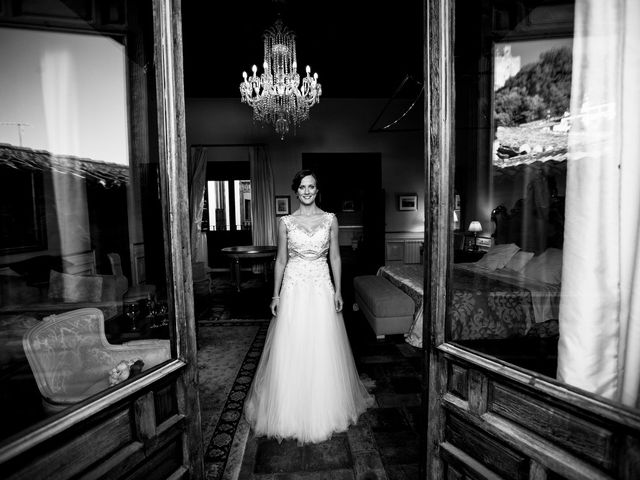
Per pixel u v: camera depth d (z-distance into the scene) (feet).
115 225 10.89
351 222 37.11
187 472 4.48
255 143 27.61
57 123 9.61
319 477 6.17
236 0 14.83
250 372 10.55
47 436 3.03
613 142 3.70
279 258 8.16
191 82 24.35
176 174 4.28
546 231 6.13
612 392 3.81
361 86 25.48
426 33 4.53
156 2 4.12
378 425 7.74
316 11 15.72
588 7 3.79
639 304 3.61
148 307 8.43
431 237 4.61
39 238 9.25
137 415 3.83
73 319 5.61
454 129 4.50
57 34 9.26
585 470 3.18
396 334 13.20
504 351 4.65
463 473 4.41
